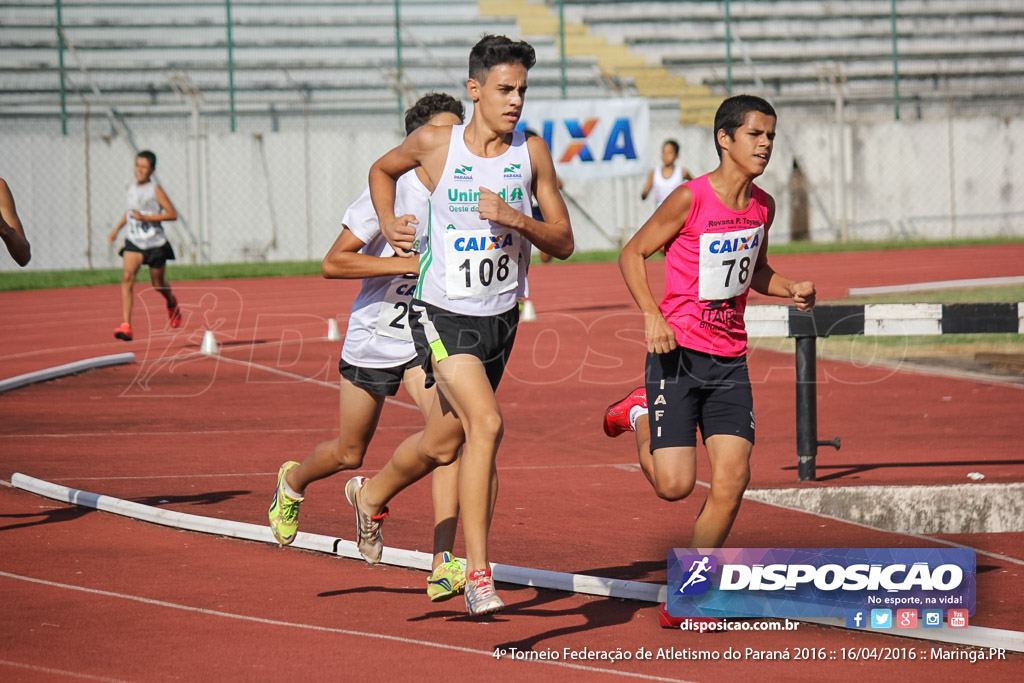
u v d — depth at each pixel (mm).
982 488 19297
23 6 95688
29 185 81500
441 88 96312
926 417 28375
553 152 81938
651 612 14852
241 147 85000
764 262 15109
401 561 16766
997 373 35062
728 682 12242
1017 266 69688
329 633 13828
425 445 14562
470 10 105250
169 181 84188
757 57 106250
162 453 24641
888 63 105812
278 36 99500
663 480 14336
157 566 16594
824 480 21641
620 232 89250
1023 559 17078
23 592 15320
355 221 15375
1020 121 94438
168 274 74438
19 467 23062
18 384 33219
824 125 92062
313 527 18828
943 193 93875
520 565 16734
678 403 14352
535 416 29016
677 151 55156
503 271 14172
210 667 12625
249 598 15195
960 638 13547
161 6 98750
